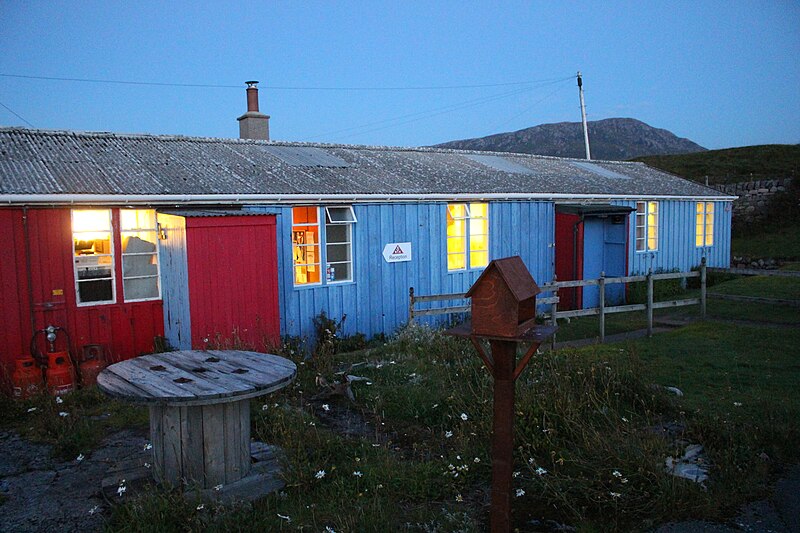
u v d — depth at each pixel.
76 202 8.66
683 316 12.52
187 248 8.66
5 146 10.09
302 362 8.20
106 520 4.21
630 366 7.04
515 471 4.95
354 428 6.04
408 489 4.59
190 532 3.96
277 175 11.67
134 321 9.40
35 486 4.93
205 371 5.05
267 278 9.52
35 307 8.46
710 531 3.96
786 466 4.89
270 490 4.65
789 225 24.69
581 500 4.41
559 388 6.14
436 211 13.09
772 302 11.45
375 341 11.70
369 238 12.02
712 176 31.36
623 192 16.94
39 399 7.13
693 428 5.50
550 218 15.34
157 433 4.69
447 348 8.65
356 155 15.12
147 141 12.45
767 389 6.93
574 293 15.18
